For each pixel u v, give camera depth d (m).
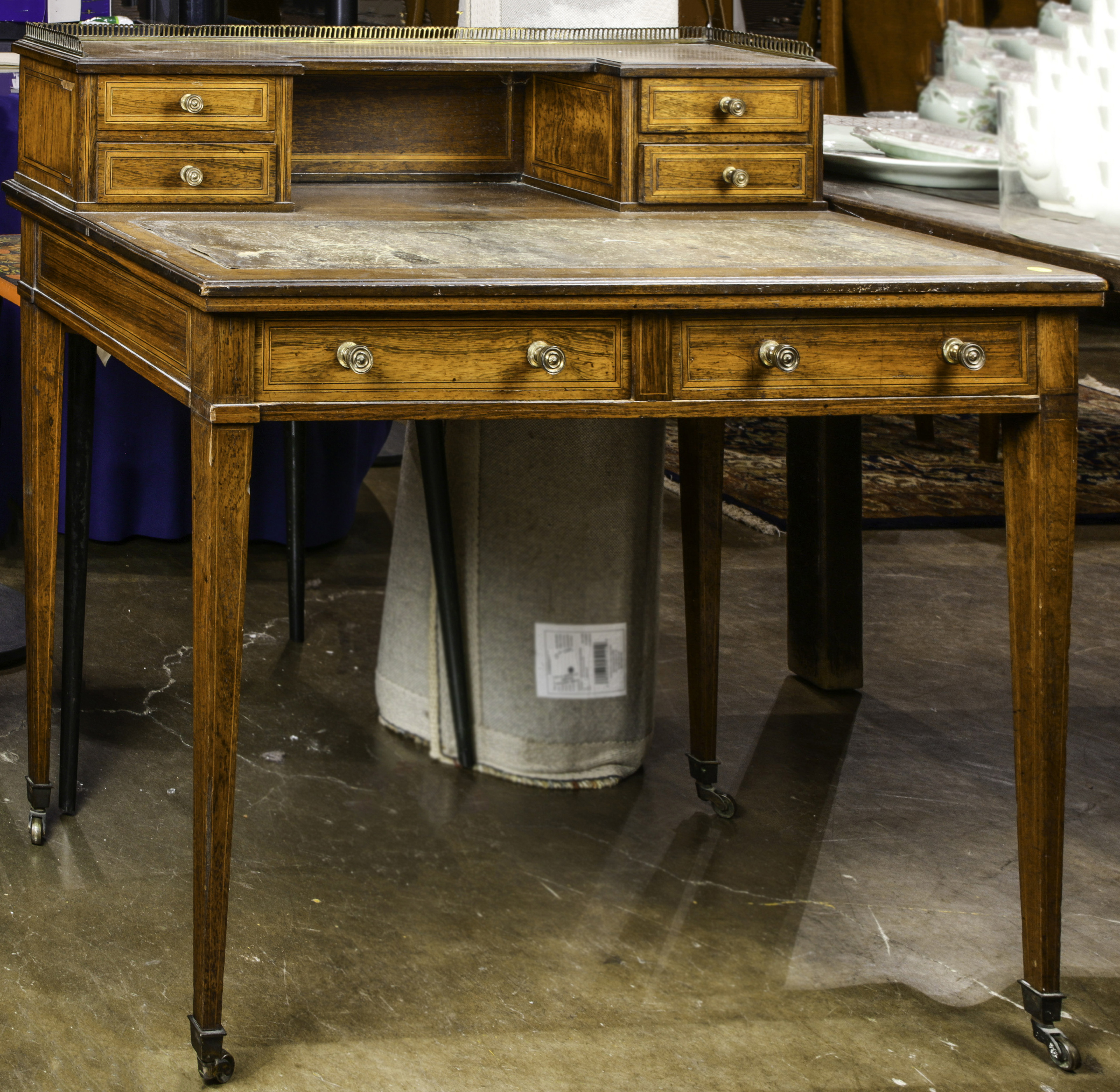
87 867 1.95
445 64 1.92
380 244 1.60
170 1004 1.66
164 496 3.34
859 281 1.48
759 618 3.08
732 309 1.46
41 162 1.85
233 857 1.99
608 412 1.47
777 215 1.98
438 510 2.22
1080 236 1.79
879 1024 1.67
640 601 2.27
